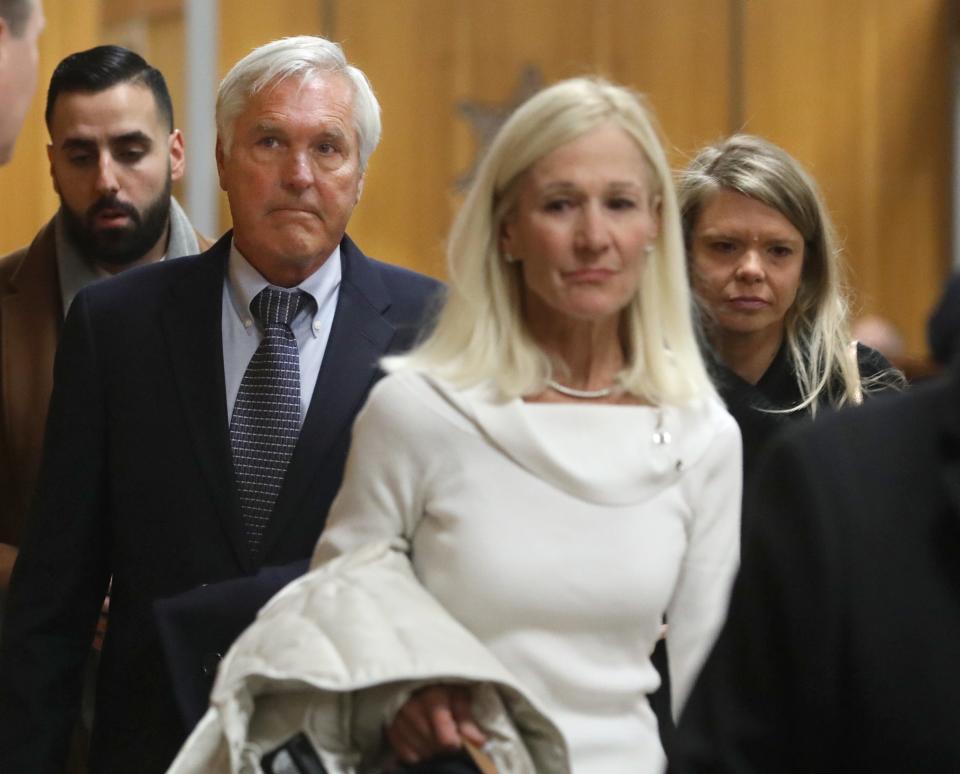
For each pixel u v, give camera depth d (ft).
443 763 19.20
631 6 68.28
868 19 69.92
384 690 19.49
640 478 20.43
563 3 67.87
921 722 14.28
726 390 29.53
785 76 69.51
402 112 67.00
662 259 21.39
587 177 20.24
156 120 34.91
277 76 27.07
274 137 26.91
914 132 70.59
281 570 24.30
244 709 19.67
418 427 20.44
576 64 67.87
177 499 26.27
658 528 20.52
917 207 70.79
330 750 19.75
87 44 61.21
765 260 29.48
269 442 26.66
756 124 69.21
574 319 20.88
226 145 27.35
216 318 27.20
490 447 20.33
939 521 14.62
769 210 29.35
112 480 26.68
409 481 20.51
